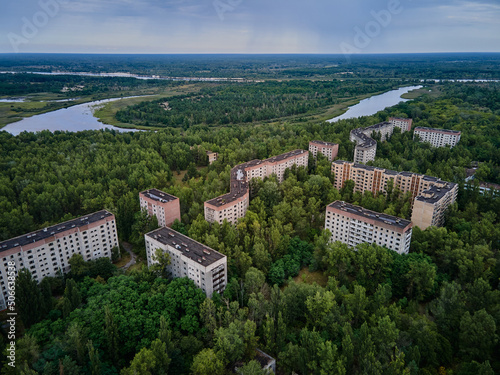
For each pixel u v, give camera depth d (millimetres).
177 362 153875
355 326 176500
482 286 177875
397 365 136125
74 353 149250
